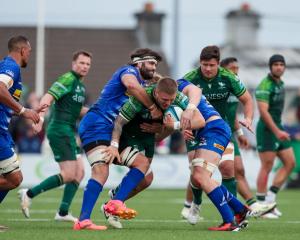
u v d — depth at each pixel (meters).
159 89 22.45
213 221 29.09
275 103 33.59
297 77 78.31
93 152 23.73
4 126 23.52
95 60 86.06
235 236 22.11
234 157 29.38
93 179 23.61
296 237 22.34
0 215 30.73
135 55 23.88
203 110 24.19
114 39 89.00
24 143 53.53
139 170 23.69
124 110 23.05
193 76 26.62
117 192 23.70
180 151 55.16
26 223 26.89
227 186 27.33
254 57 88.62
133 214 23.22
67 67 84.12
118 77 23.88
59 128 29.28
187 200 29.55
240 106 69.75
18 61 23.78
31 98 52.56
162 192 47.81
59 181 28.78
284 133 32.88
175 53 65.69
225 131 24.11
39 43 60.53
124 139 23.95
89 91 82.81
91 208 23.53
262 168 34.28
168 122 23.59
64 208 28.50
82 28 89.44
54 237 21.08
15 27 88.00
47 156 50.00
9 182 23.86
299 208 37.06
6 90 22.73
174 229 24.42
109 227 24.11
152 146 24.41
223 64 30.56
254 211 28.86
